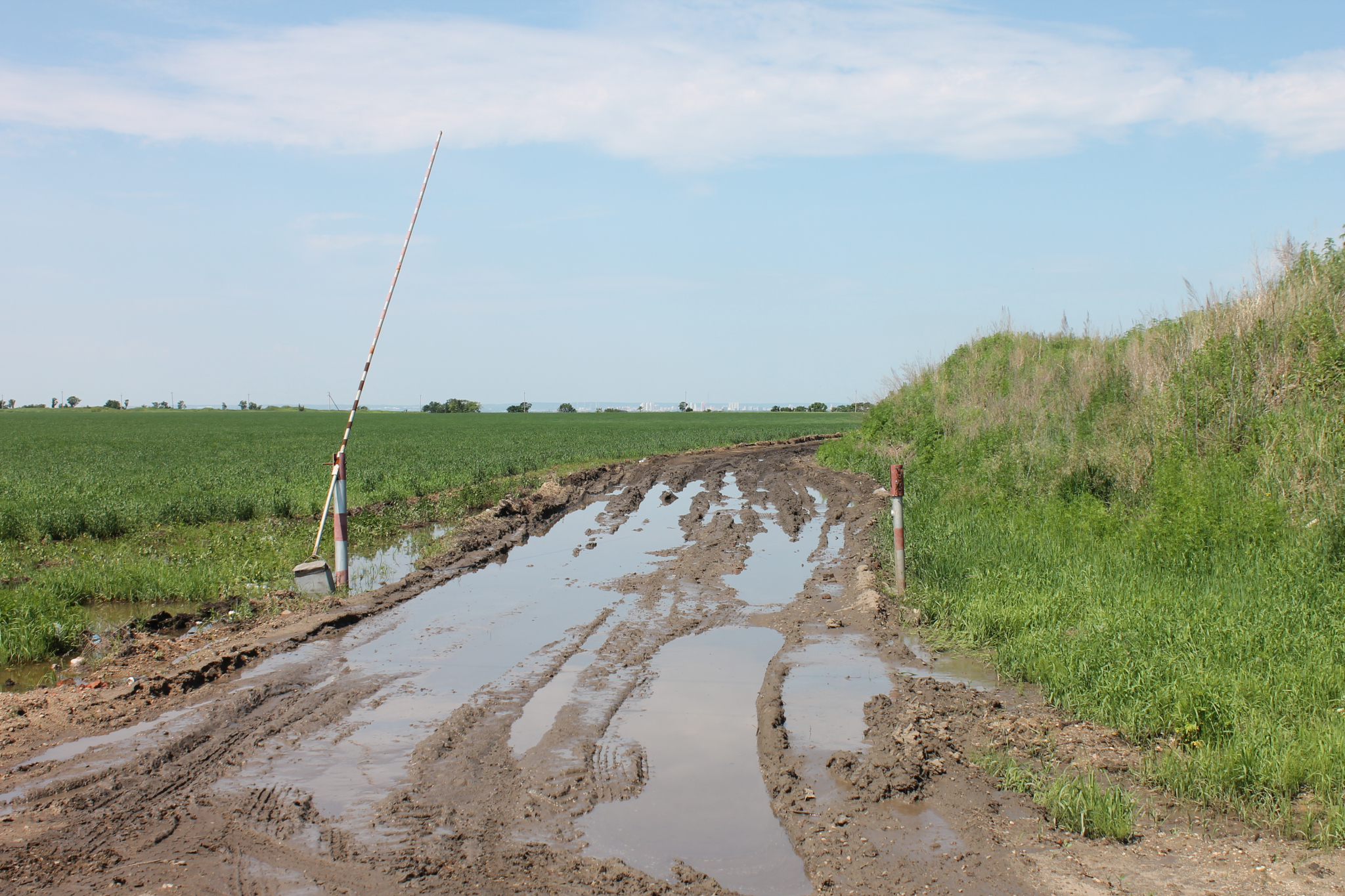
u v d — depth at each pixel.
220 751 5.74
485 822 4.72
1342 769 4.83
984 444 17.30
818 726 6.16
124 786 5.20
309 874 4.18
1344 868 4.11
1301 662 6.57
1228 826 4.59
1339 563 8.91
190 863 4.29
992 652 7.80
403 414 144.75
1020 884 4.06
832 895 3.99
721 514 17.22
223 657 7.58
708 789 5.14
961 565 10.18
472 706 6.55
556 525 16.50
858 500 18.47
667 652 7.96
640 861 4.33
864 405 29.62
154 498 18.44
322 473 23.92
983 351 26.72
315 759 5.61
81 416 114.12
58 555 12.99
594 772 5.35
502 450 34.97
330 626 8.91
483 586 10.94
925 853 4.37
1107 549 10.41
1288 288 14.10
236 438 52.16
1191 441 12.62
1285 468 10.95
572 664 7.59
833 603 9.70
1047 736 5.84
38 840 4.53
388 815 4.79
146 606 10.24
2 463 29.67
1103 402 15.81
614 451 32.97
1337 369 12.55
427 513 17.39
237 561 12.29
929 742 5.70
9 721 6.27
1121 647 6.95
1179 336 15.29
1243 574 8.98
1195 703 5.75
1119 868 4.19
